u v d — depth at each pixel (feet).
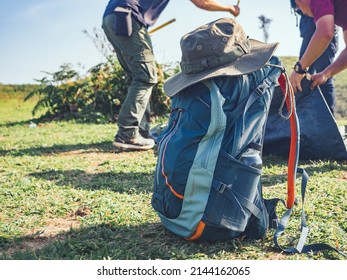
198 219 8.52
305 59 14.26
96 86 33.17
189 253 8.70
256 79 8.78
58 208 11.53
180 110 8.85
